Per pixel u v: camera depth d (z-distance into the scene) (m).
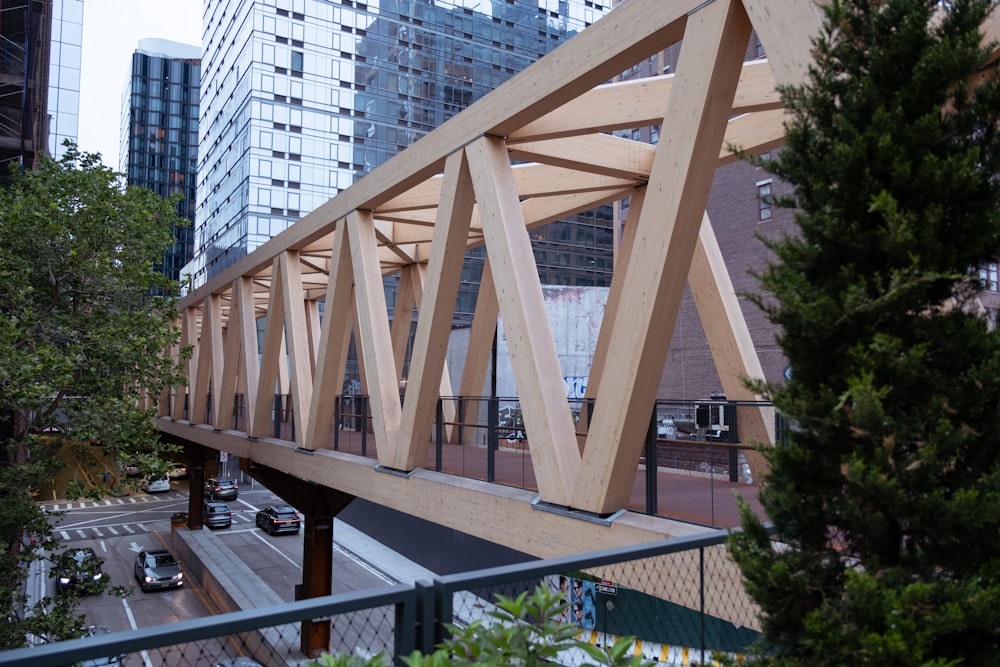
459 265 12.73
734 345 13.66
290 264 20.88
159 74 136.62
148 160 134.75
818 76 3.62
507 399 11.59
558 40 65.81
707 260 13.96
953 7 3.41
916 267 3.02
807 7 6.70
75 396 16.05
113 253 16.75
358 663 2.31
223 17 60.78
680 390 37.03
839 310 3.19
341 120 54.34
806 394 3.25
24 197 15.88
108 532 42.59
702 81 7.81
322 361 18.14
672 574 4.73
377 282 16.12
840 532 3.48
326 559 22.62
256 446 23.06
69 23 38.62
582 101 11.29
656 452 8.89
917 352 3.03
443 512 12.51
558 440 9.91
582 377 36.12
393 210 16.58
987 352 3.10
